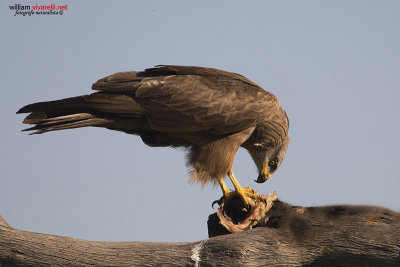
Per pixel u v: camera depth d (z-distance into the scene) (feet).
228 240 25.26
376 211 25.31
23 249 25.62
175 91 39.50
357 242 24.20
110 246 26.32
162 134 41.34
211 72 42.29
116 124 38.60
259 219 32.71
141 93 38.65
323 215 25.64
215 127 40.01
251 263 24.64
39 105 35.24
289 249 24.90
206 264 24.90
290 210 26.37
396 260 23.73
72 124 36.17
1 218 28.55
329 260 24.81
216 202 38.75
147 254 25.71
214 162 40.45
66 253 25.76
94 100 37.19
